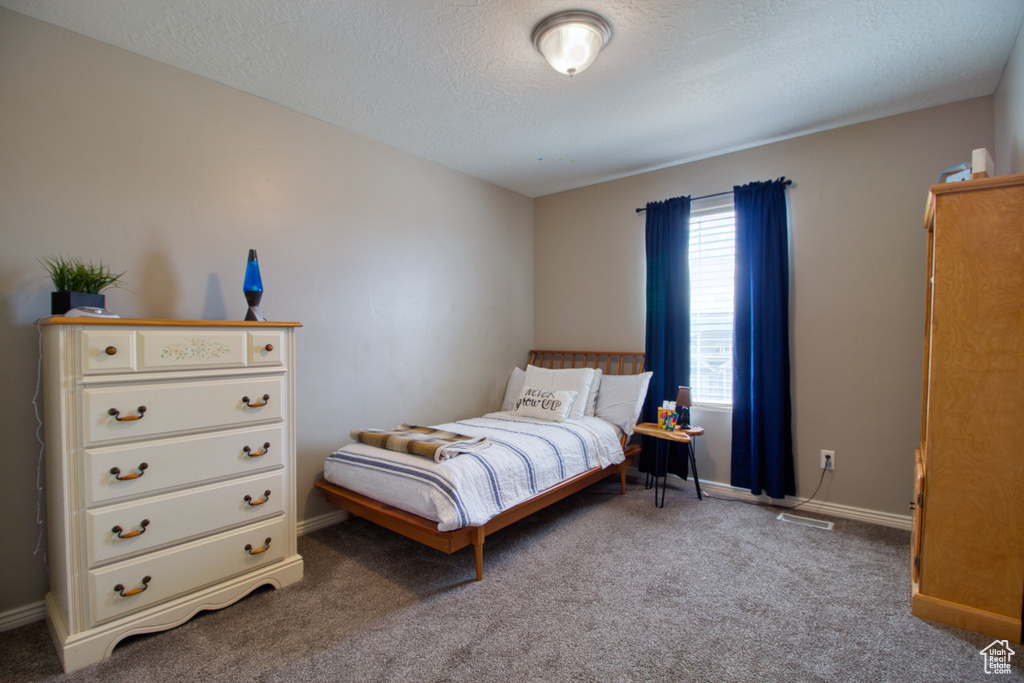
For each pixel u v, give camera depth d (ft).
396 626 5.83
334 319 9.26
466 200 12.08
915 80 7.62
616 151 10.62
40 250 6.06
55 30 6.16
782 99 8.23
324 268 9.09
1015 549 5.39
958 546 5.68
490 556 7.74
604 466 9.70
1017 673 4.90
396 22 6.09
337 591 6.68
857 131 9.18
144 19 6.03
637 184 12.16
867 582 6.80
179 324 5.73
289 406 6.91
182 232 7.27
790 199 9.89
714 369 11.03
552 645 5.45
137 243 6.85
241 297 7.95
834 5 5.82
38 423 6.08
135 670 5.07
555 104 8.39
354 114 8.79
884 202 8.92
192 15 5.94
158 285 7.04
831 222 9.45
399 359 10.44
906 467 8.76
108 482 5.25
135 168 6.82
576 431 9.72
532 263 14.26
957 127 8.31
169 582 5.71
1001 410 5.39
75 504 5.09
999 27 6.24
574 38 6.04
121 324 5.33
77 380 5.08
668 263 11.31
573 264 13.42
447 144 10.19
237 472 6.31
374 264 9.94
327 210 9.13
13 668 5.10
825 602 6.29
